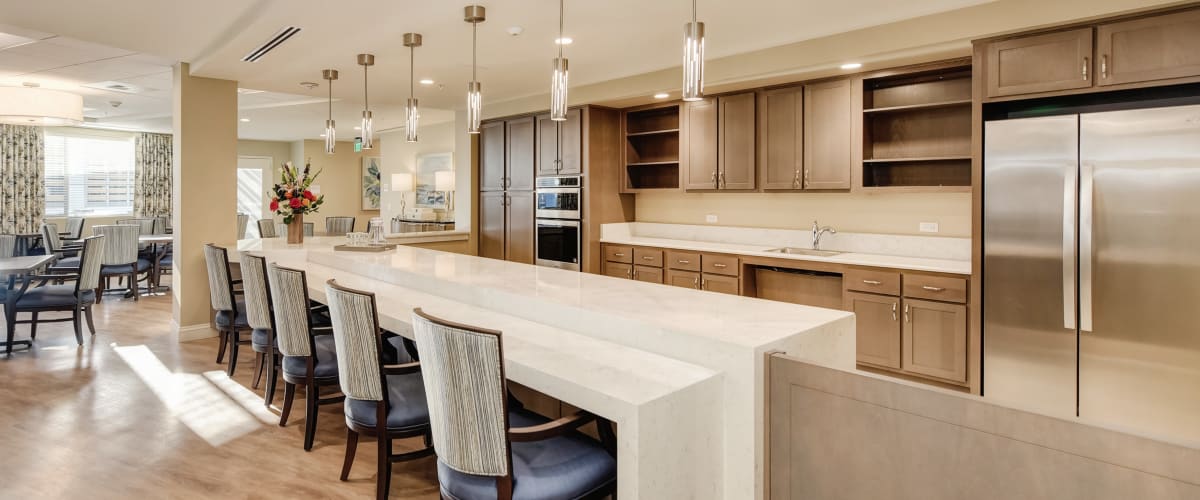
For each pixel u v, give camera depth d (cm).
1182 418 276
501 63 466
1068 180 299
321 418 337
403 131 1013
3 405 352
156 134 1049
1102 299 293
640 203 618
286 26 365
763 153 477
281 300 289
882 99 441
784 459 183
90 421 328
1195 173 267
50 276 502
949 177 415
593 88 550
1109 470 130
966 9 336
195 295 512
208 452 291
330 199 1191
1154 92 314
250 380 404
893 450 161
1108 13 291
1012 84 324
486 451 172
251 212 1178
